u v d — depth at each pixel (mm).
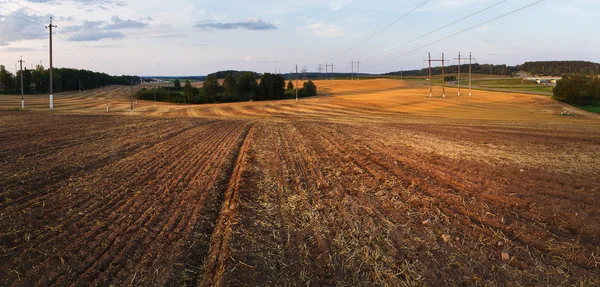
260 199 7863
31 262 4688
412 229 6137
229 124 29438
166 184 8750
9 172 9375
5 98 78938
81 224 5988
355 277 4605
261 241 5629
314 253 5289
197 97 89750
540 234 5828
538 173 9781
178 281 4406
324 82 129250
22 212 6488
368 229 6148
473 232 5965
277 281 4473
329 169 11078
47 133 18266
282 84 95125
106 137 17688
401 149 14750
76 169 10133
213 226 6246
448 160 11938
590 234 5773
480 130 25391
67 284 4219
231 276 4500
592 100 64312
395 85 114562
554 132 23906
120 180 9039
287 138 19562
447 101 66500
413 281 4508
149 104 78562
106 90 122875
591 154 13398
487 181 8938
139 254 5004
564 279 4586
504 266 4883
